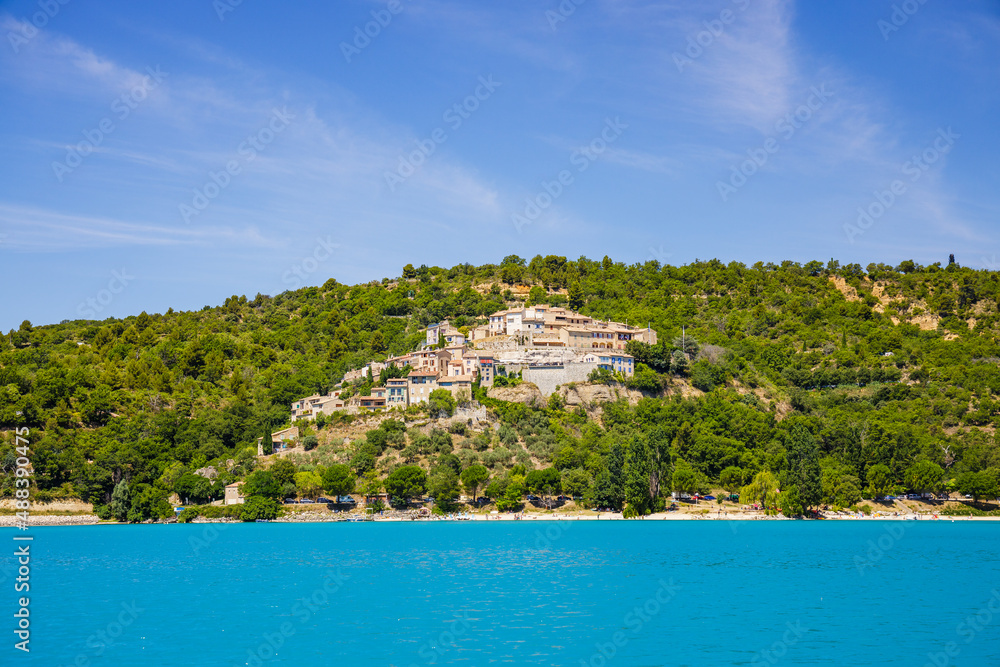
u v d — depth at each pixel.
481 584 119.56
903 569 135.12
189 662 77.56
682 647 83.00
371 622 93.75
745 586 118.25
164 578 126.62
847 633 89.19
